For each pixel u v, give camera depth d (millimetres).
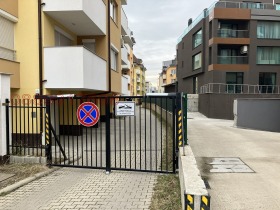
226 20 31531
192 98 33500
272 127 17641
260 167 6957
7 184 5934
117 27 18734
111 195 5316
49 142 7406
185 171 4469
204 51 34156
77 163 7445
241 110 17094
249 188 5430
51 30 11352
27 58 10359
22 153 7805
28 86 10359
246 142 10680
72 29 13711
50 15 11133
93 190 5609
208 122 22406
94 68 12094
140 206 4770
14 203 4973
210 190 5320
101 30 13969
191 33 39438
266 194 5109
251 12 31156
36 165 7160
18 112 9648
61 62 10461
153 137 12969
